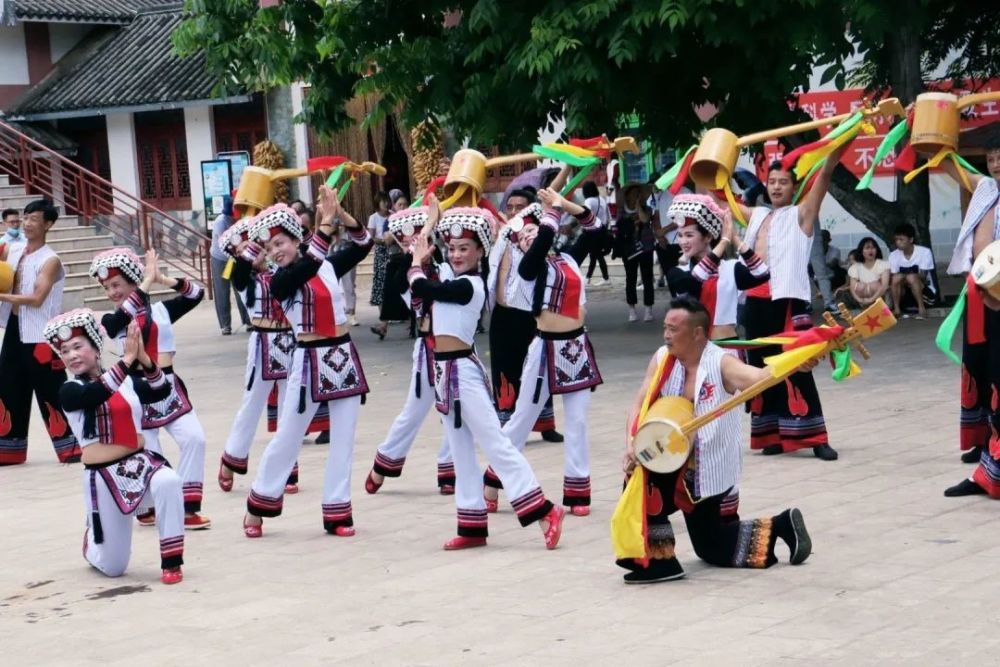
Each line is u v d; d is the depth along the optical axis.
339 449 7.79
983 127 17.62
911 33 15.74
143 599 6.72
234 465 9.22
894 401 11.06
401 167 26.03
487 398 7.28
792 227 9.05
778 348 9.02
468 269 7.40
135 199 25.16
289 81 15.79
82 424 7.00
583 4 13.28
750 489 8.28
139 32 28.97
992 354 7.61
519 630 5.78
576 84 13.83
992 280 7.48
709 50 14.55
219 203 24.50
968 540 6.82
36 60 28.36
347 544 7.62
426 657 5.50
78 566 7.50
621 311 19.00
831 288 17.58
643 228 17.28
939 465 8.65
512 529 7.77
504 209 9.16
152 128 27.70
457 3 15.12
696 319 6.22
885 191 20.11
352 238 7.92
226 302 19.28
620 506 6.32
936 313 16.23
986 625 5.42
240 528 8.16
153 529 8.33
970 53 19.06
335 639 5.84
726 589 6.20
